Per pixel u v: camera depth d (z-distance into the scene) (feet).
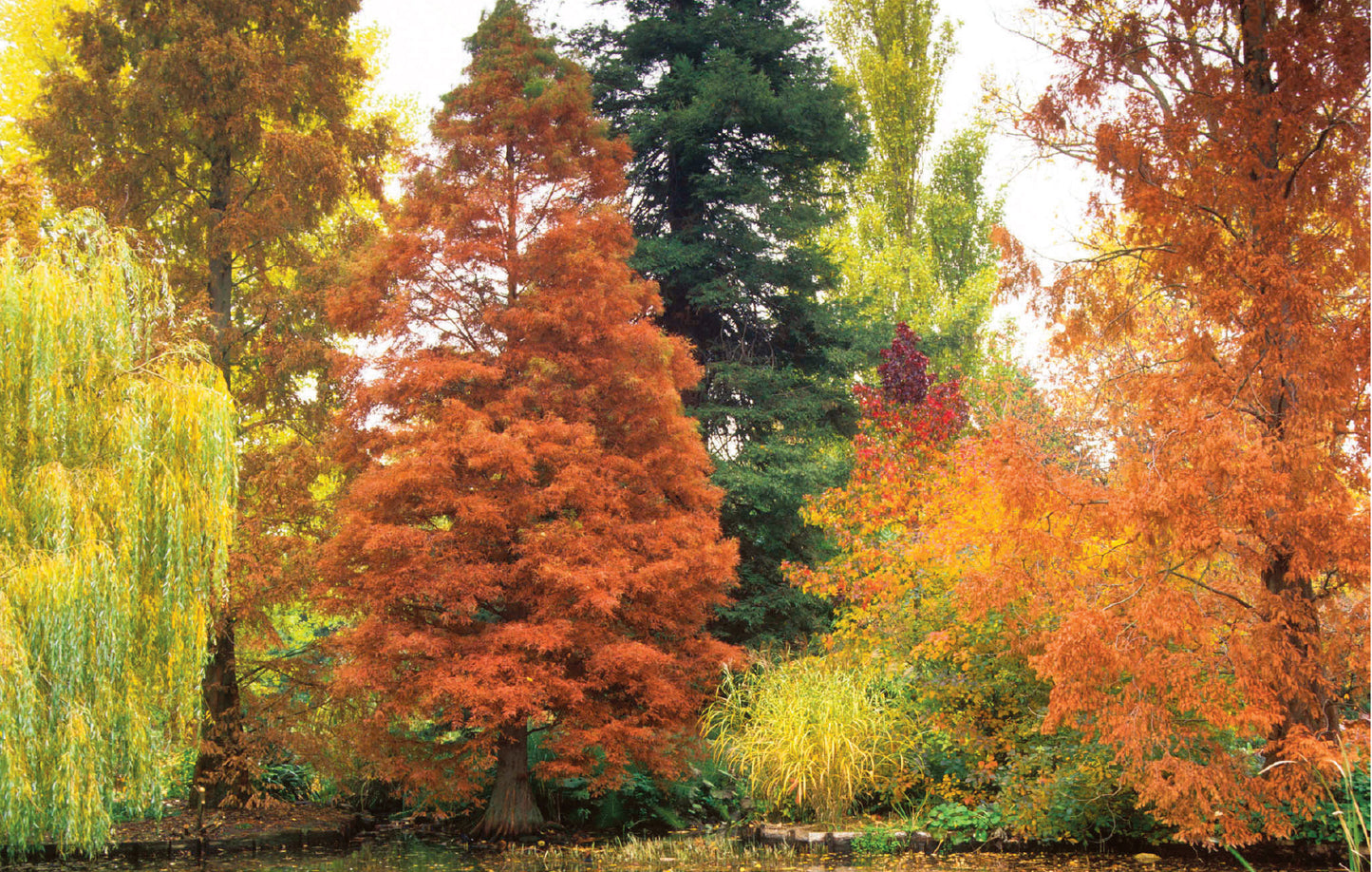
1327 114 28.27
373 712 39.58
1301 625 28.60
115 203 44.11
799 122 65.51
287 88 45.88
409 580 37.86
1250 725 28.22
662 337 42.50
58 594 27.76
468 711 43.52
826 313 68.49
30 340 29.40
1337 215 28.14
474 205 41.06
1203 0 29.48
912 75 97.86
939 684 35.27
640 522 41.37
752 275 65.46
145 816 40.42
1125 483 29.17
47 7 59.41
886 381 55.06
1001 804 33.47
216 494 33.01
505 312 40.81
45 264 30.19
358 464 41.73
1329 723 28.94
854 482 49.39
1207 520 27.53
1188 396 28.63
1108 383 32.99
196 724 35.68
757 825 36.06
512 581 39.09
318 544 42.65
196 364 37.29
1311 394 27.22
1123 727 27.81
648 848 36.04
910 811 36.50
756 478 59.52
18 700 26.78
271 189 46.37
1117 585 29.86
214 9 46.01
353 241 48.67
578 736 37.63
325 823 40.70
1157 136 29.76
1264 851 29.73
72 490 29.17
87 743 28.12
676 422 42.24
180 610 31.58
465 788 38.52
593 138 44.68
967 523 36.29
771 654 55.67
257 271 48.49
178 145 46.55
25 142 55.88
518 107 42.47
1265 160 29.43
